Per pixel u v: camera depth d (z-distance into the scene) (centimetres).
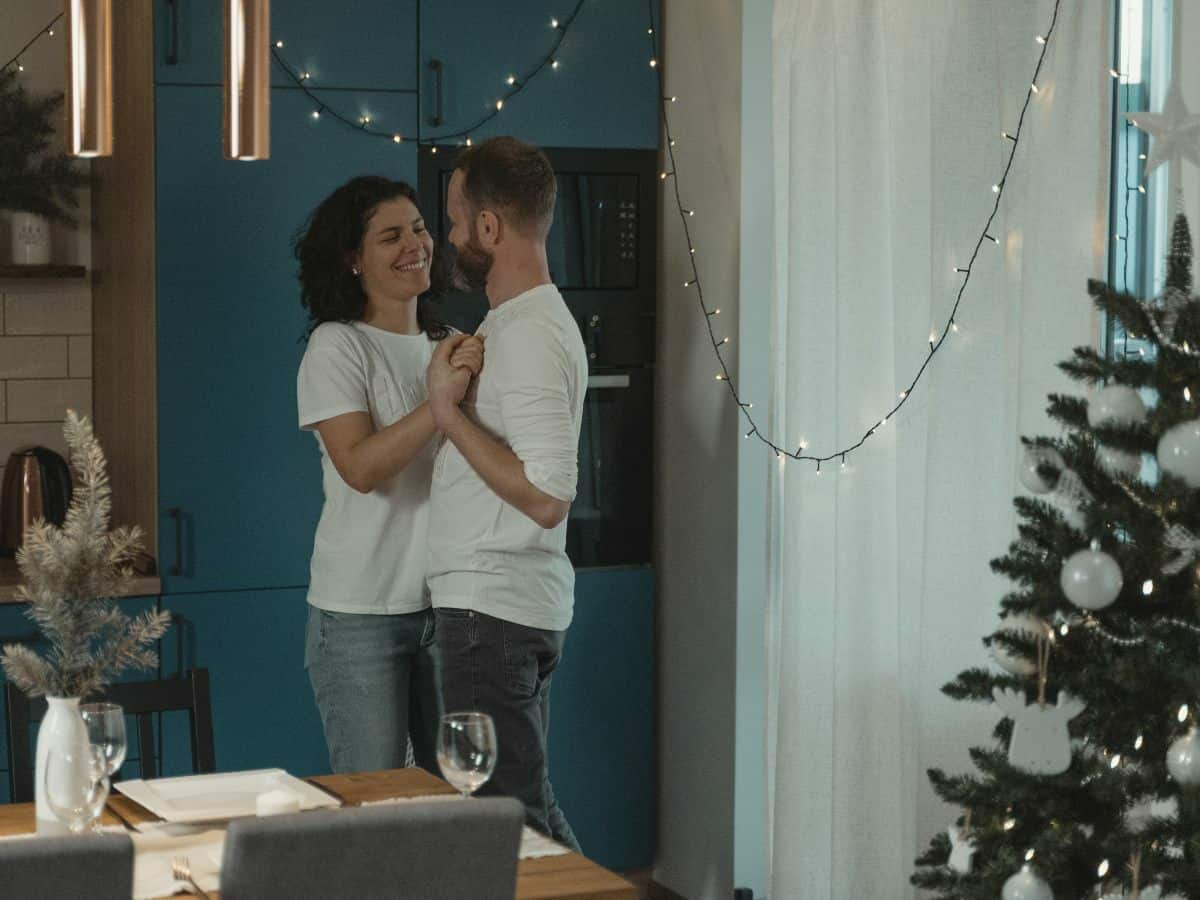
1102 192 305
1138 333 230
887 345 371
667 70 445
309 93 408
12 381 452
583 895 221
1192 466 218
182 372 400
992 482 334
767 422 418
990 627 334
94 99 200
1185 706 228
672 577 450
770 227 416
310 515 414
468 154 333
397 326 364
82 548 230
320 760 418
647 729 455
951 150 338
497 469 317
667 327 448
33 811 257
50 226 450
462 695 333
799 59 389
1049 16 316
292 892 189
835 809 380
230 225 402
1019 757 234
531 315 322
